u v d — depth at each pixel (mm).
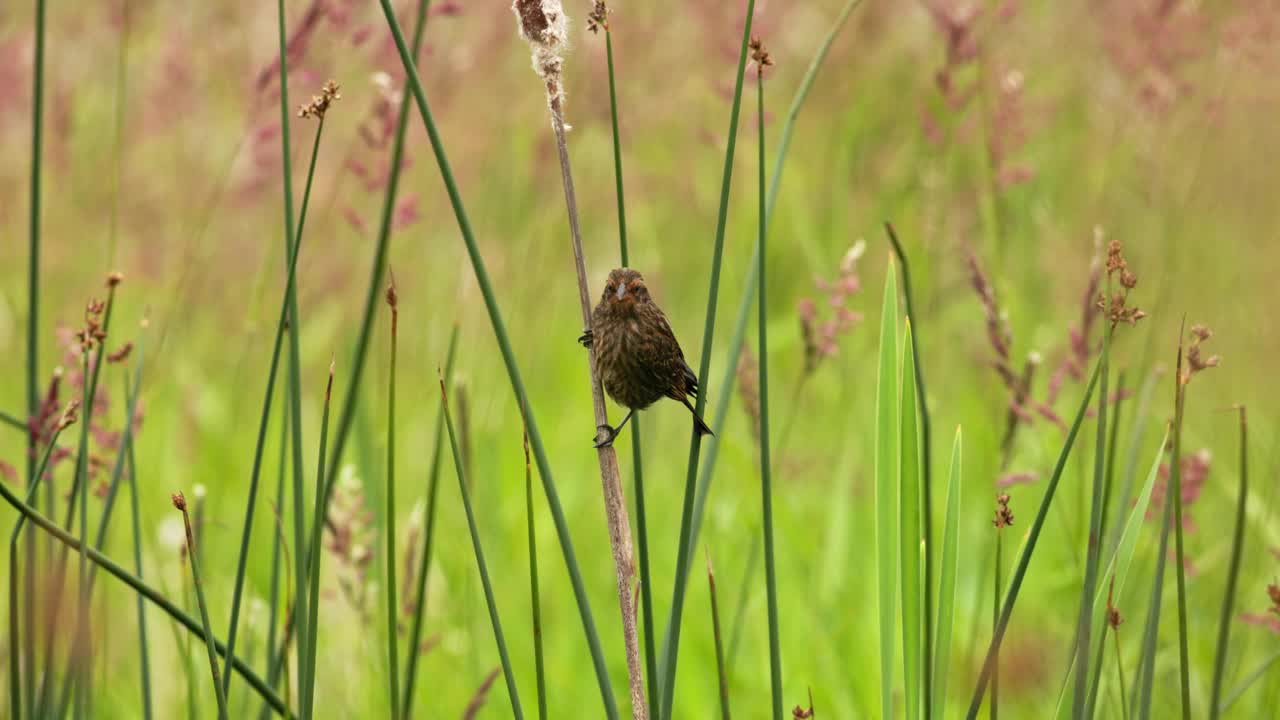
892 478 5805
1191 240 12680
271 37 14719
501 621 10305
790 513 10266
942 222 12961
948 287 13305
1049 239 12977
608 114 14414
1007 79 11766
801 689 9234
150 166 14469
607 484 5586
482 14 14250
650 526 11227
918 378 6082
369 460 9766
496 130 14359
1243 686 7277
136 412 8031
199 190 14164
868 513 11398
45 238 13719
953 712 8922
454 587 10367
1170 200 12703
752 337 12688
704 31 14617
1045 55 15070
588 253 14828
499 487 11133
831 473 12016
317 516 5457
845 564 10328
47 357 12758
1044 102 13938
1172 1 12867
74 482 6379
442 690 9492
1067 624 9828
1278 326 11984
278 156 13414
